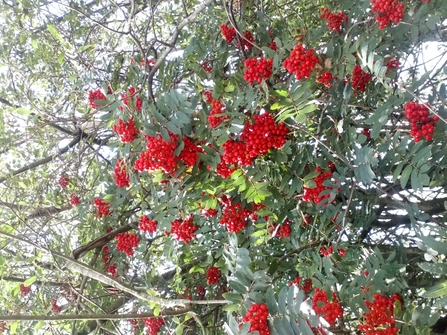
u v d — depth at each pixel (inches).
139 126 36.5
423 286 41.9
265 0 57.7
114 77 53.7
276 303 27.5
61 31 60.4
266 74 35.7
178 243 53.5
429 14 34.2
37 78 63.8
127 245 57.9
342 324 36.5
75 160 71.4
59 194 69.7
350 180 40.4
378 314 30.9
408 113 32.1
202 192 40.4
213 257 51.2
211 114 36.0
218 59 46.9
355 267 37.1
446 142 31.4
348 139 38.1
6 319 36.4
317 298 31.1
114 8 60.2
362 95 44.2
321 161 38.8
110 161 64.3
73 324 55.6
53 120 62.1
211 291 61.4
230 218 44.3
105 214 59.7
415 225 33.2
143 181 49.4
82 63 50.8
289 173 40.1
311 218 45.8
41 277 50.1
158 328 58.1
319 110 42.3
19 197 64.8
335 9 52.8
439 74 46.9
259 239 45.4
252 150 35.4
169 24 65.6
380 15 36.2
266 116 35.3
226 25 45.8
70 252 56.8
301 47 33.7
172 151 34.4
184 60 49.3
